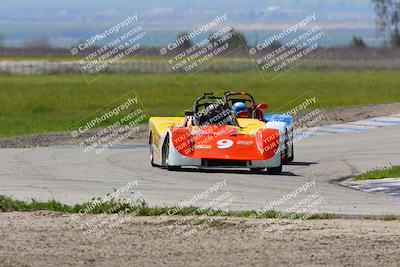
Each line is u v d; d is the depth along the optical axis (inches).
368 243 1263.5
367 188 1898.4
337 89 6368.1
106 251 1214.9
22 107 4731.8
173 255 1193.4
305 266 1137.4
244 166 2145.7
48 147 2778.1
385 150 2642.7
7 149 2701.8
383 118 3639.3
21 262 1145.4
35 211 1518.2
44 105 4869.6
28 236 1304.1
